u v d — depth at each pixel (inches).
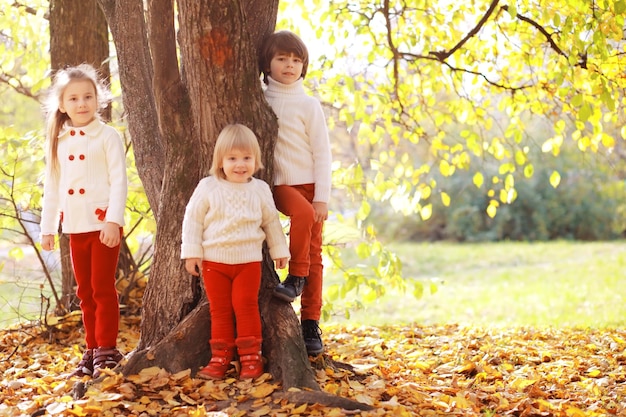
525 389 157.1
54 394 141.0
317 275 152.0
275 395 129.9
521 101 255.9
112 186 146.4
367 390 140.2
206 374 136.6
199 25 136.6
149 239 266.5
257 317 137.9
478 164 803.4
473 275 568.1
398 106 259.6
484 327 269.3
